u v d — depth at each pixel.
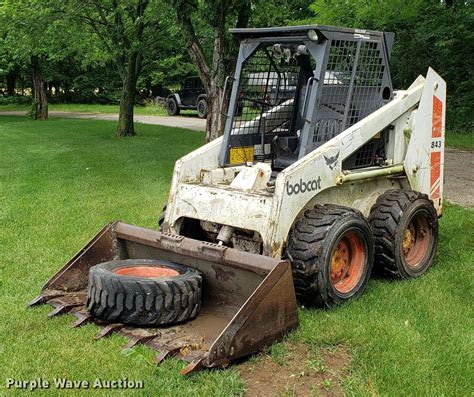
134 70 19.38
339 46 5.35
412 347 4.30
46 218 8.31
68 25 17.94
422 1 18.73
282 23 13.59
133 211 8.75
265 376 3.96
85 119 27.70
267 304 4.22
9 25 17.64
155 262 4.86
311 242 4.81
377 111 5.75
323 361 4.14
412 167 6.20
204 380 3.85
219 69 11.11
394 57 20.33
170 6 11.39
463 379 3.92
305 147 5.27
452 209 8.74
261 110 6.02
